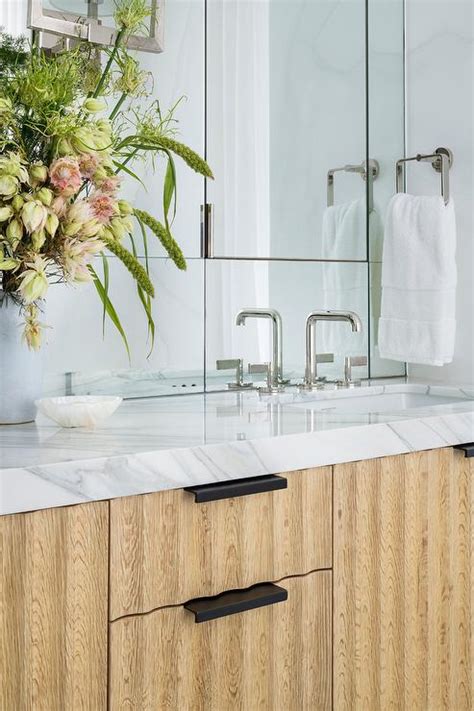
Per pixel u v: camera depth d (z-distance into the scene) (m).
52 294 1.75
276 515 1.34
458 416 1.63
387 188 2.33
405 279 2.15
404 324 2.15
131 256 1.46
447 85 2.22
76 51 1.55
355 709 1.46
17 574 1.07
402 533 1.53
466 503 1.66
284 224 2.12
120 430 1.39
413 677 1.57
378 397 2.11
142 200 1.88
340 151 2.23
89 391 1.81
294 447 1.35
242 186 2.04
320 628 1.40
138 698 1.19
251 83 2.05
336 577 1.42
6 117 1.29
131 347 1.88
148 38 1.85
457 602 1.65
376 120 2.29
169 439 1.29
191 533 1.24
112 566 1.15
